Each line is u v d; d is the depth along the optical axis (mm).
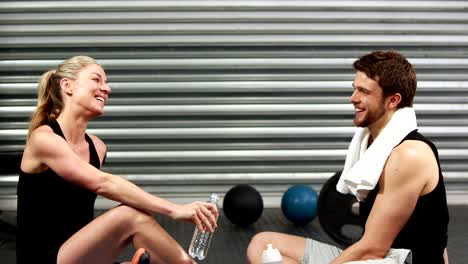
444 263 2279
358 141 2305
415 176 2043
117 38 4871
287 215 4473
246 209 4355
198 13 4883
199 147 4977
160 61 4902
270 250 2193
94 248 2211
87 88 2354
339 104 5016
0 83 4836
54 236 2332
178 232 4316
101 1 4824
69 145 2336
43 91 2404
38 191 2318
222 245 4035
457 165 5098
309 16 4945
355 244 2129
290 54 4980
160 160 4961
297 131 5000
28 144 2320
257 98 4977
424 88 5035
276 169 5027
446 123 5078
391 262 2068
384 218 2074
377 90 2113
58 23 4836
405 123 2104
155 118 4941
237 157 4984
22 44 4828
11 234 4078
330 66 4992
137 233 2211
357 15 4969
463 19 5020
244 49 4953
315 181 5051
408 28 5012
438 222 2113
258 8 4914
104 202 4988
